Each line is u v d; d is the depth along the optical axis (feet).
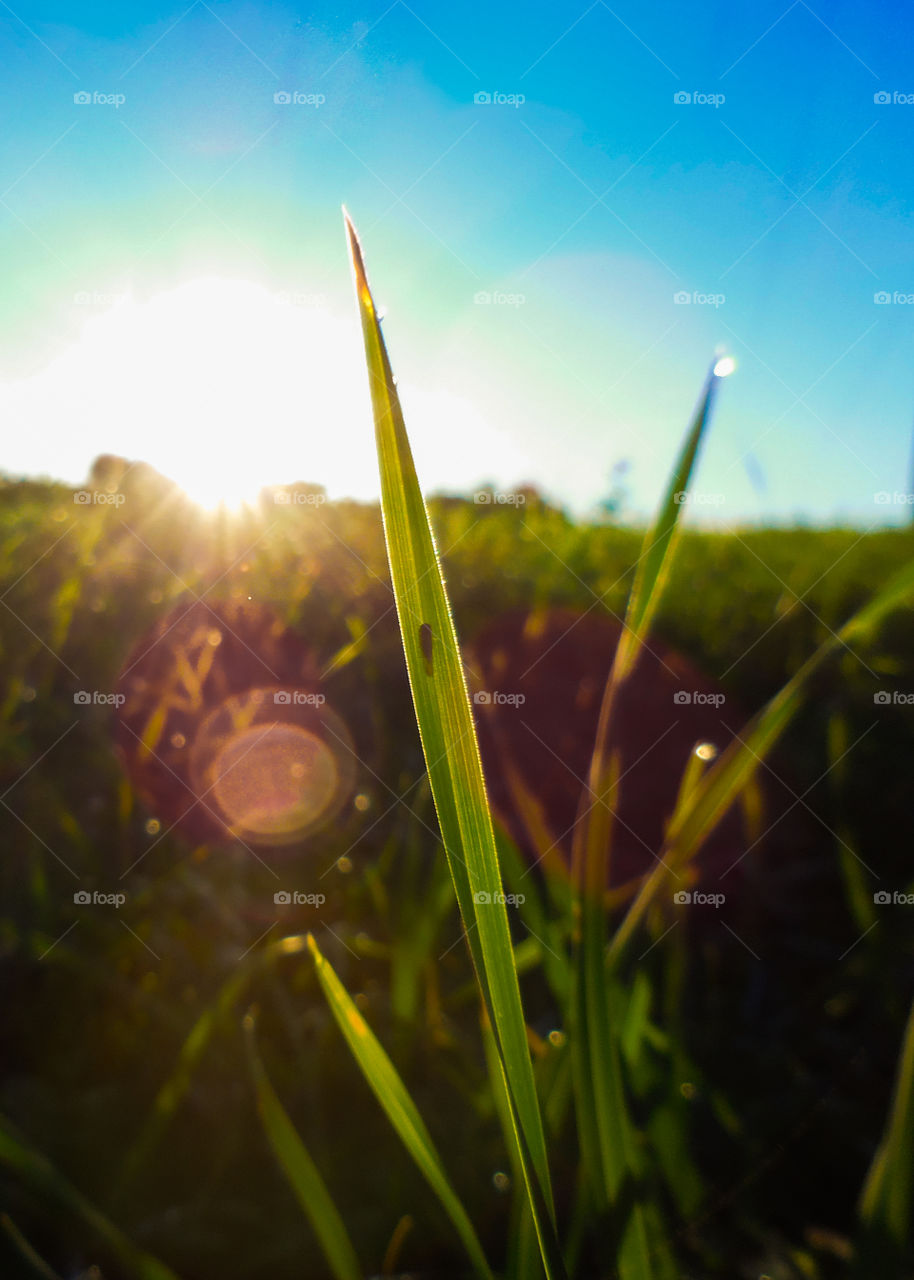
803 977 0.78
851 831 0.97
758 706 1.26
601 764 0.32
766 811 1.02
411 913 0.63
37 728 1.06
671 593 1.71
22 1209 0.53
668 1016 0.52
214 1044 0.69
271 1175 0.60
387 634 1.34
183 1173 0.60
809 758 1.09
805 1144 0.58
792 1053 0.67
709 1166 0.59
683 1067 0.50
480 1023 0.72
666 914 0.52
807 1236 0.54
